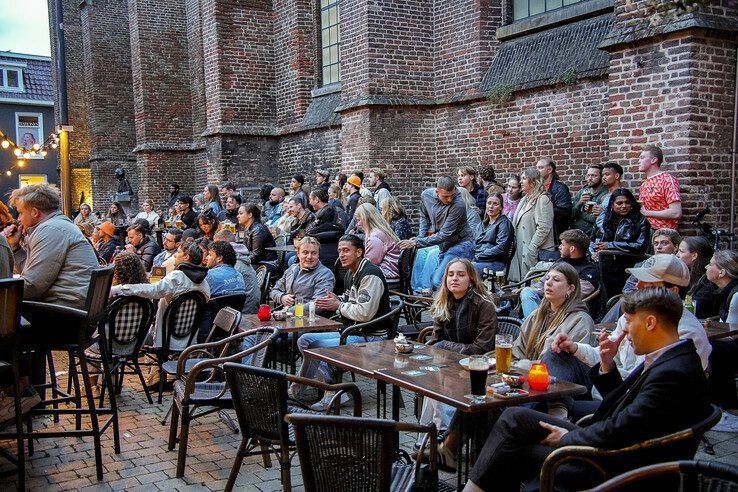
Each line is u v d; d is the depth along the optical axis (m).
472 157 11.91
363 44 12.09
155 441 4.95
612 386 3.50
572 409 3.87
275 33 16.77
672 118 7.43
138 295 5.72
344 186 11.13
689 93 7.25
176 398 4.54
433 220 8.33
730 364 4.77
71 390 6.03
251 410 3.74
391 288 7.38
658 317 2.88
